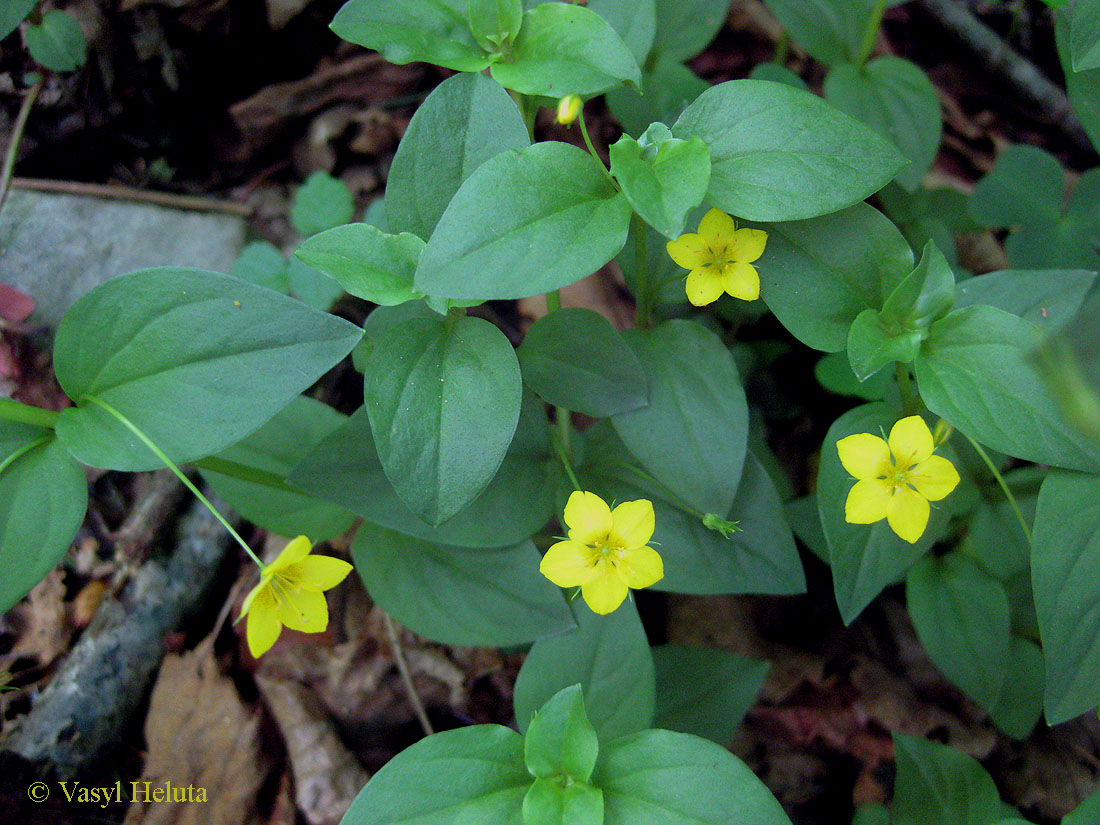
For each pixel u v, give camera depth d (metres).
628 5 0.14
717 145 0.11
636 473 0.13
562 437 0.14
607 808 0.10
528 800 0.10
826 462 0.12
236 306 0.10
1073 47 0.12
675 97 0.16
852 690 0.16
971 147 0.21
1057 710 0.11
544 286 0.10
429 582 0.13
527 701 0.12
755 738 0.15
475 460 0.11
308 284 0.16
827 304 0.12
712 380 0.12
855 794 0.15
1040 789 0.15
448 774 0.11
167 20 0.17
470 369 0.11
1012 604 0.14
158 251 0.17
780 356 0.18
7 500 0.11
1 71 0.16
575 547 0.11
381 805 0.10
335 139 0.19
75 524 0.11
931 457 0.11
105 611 0.14
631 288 0.14
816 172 0.11
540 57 0.11
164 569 0.15
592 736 0.10
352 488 0.12
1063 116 0.21
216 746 0.14
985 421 0.11
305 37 0.18
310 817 0.14
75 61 0.16
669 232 0.10
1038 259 0.17
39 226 0.16
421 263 0.10
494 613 0.13
